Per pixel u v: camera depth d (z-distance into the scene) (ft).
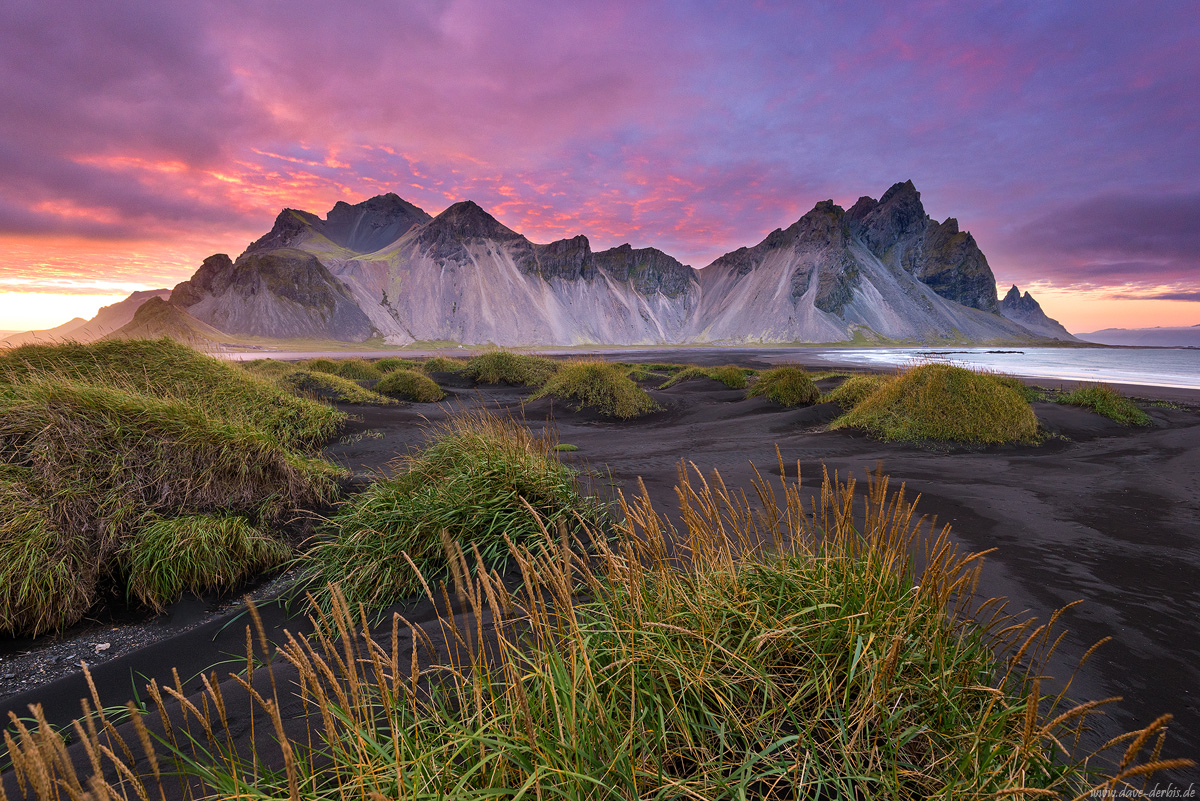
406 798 4.95
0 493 14.82
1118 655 10.71
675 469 27.50
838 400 48.80
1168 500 22.03
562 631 6.63
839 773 5.81
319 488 21.70
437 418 43.42
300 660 5.03
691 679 6.50
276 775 6.28
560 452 32.94
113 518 15.85
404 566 13.85
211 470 18.70
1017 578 14.46
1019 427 35.78
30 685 11.19
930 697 6.51
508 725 6.02
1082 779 5.98
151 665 11.37
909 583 7.88
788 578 8.35
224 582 15.40
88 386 20.54
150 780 7.15
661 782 5.52
